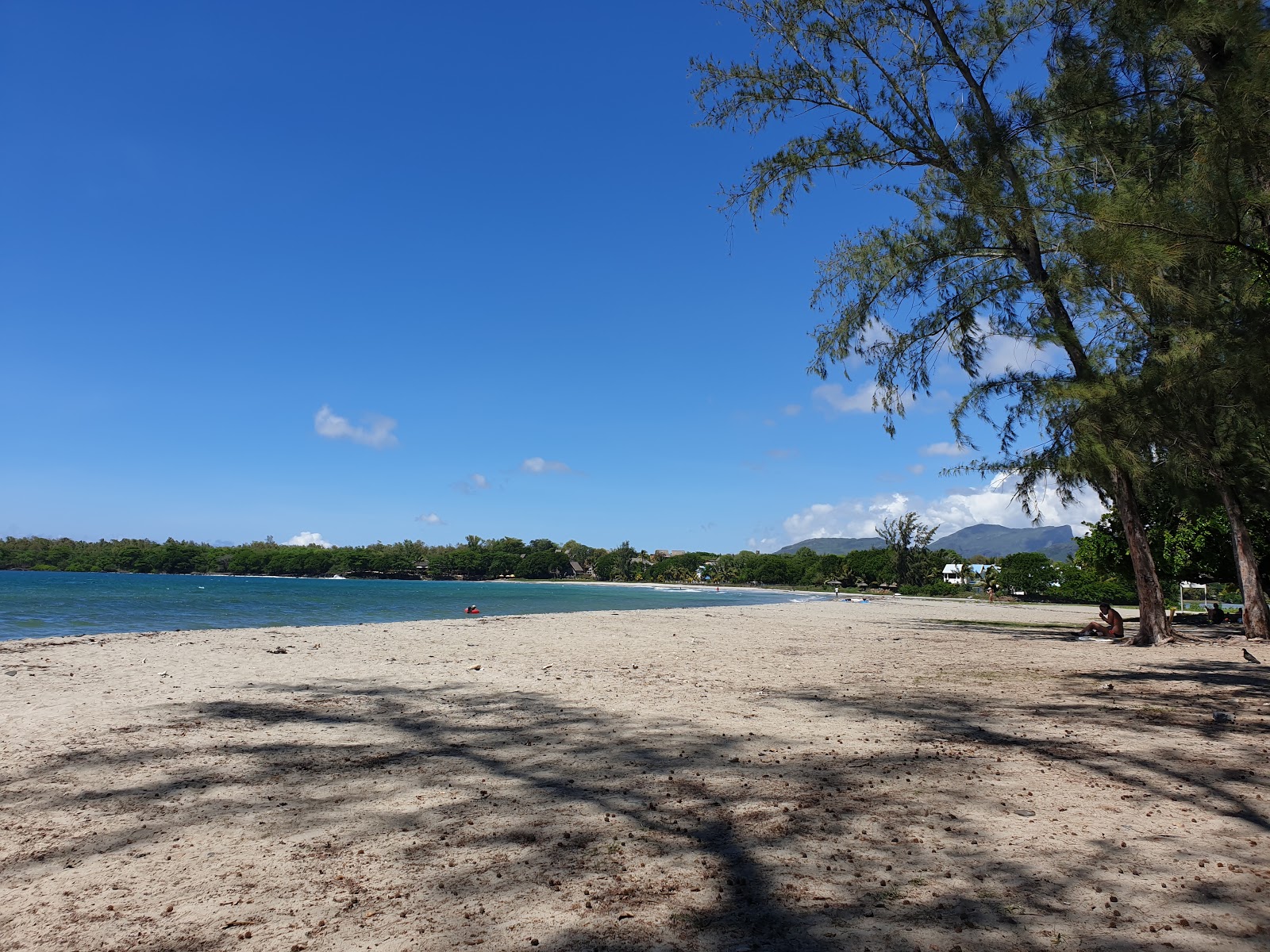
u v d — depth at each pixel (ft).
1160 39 30.09
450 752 22.93
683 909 11.84
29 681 36.37
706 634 77.56
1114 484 64.13
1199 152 25.46
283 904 12.05
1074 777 19.90
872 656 54.75
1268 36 23.09
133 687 35.17
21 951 10.38
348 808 17.24
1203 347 27.22
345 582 519.19
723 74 55.98
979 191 43.55
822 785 19.20
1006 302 56.80
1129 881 12.91
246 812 16.92
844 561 394.73
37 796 17.97
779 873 13.33
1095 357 50.90
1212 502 68.33
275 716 28.66
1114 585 204.13
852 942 10.65
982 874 13.25
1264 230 25.26
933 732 26.11
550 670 44.60
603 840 15.05
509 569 634.02
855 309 61.31
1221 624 99.45
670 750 23.27
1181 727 27.09
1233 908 11.79
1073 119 38.81
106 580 403.34
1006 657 54.34
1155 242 25.31
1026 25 51.65
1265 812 16.87
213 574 614.75
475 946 10.55
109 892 12.53
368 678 39.81
